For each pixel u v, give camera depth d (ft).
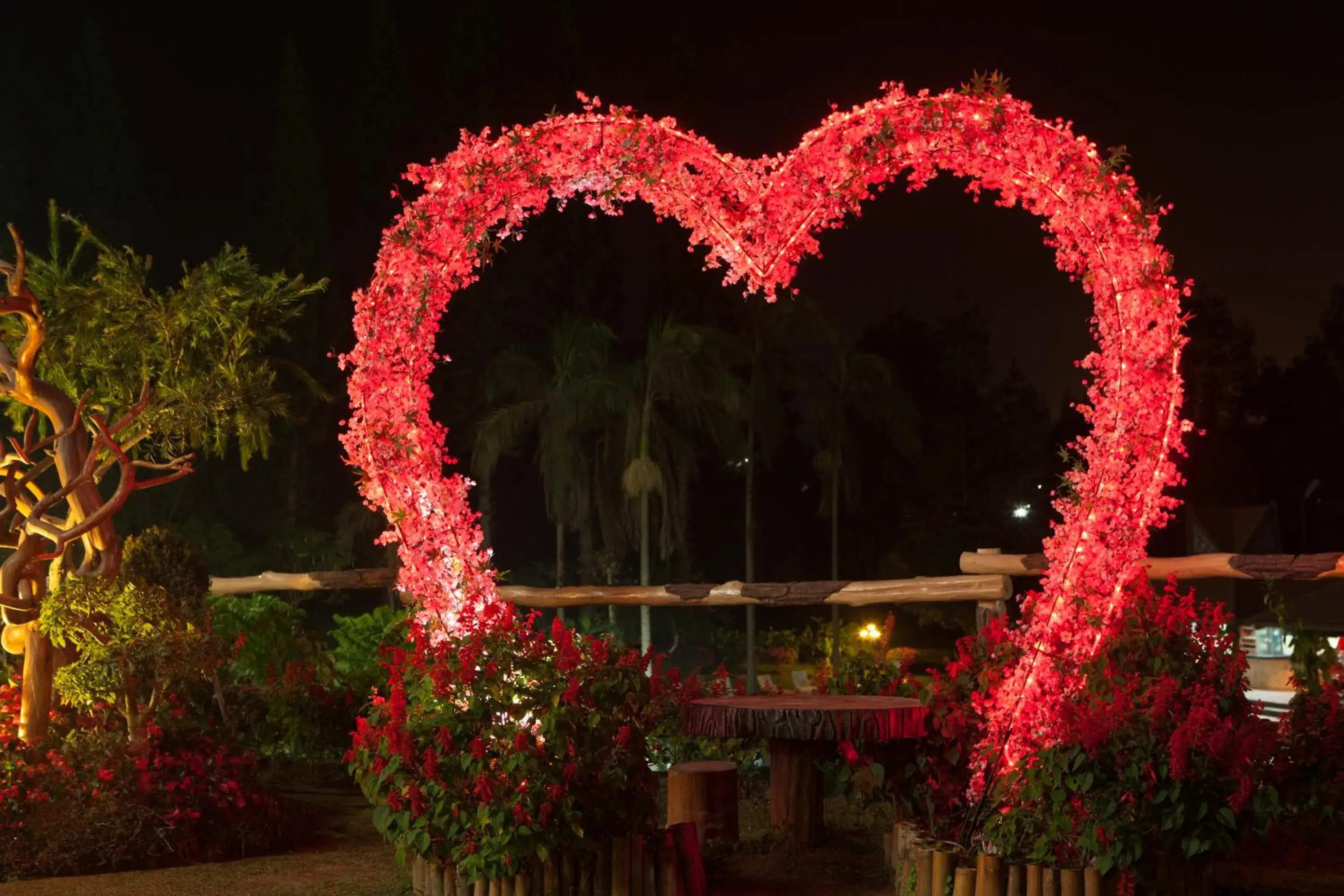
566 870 15.52
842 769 19.12
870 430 99.35
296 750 27.12
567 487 78.69
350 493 92.32
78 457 22.15
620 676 16.14
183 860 19.75
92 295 23.06
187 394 22.88
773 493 101.60
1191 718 14.56
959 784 17.85
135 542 23.57
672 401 76.43
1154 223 16.49
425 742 15.81
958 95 17.30
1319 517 112.27
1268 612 77.56
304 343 91.76
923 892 15.44
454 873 15.87
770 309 75.10
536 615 16.97
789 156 17.65
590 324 77.51
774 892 17.60
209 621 22.99
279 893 17.54
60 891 17.81
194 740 21.45
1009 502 105.29
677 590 27.91
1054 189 16.98
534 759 15.33
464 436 93.35
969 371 105.29
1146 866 14.89
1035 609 16.63
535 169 17.99
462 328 95.14
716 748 24.53
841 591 25.73
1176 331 16.40
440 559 17.60
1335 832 19.49
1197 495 111.96
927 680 21.24
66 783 19.66
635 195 18.11
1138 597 16.69
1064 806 14.97
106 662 20.30
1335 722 17.85
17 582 21.88
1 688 23.20
